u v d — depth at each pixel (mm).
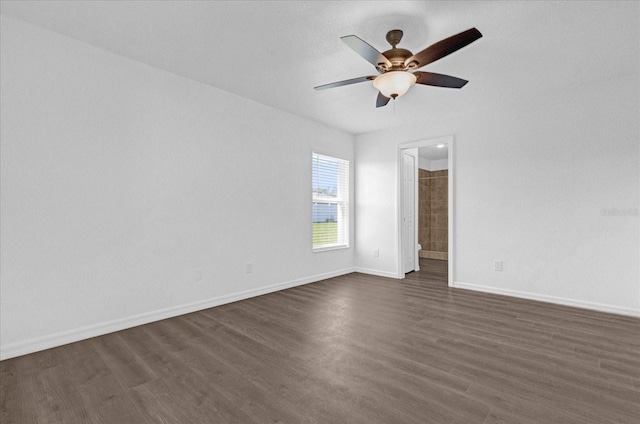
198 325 2656
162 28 2193
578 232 3162
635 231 2875
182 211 2945
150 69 2740
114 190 2529
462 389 1679
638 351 2135
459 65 2701
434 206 7094
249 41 2346
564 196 3240
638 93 2855
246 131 3486
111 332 2496
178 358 2047
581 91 3139
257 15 2031
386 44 2359
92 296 2416
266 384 1735
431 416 1454
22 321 2115
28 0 1903
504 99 3473
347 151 4926
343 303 3307
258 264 3613
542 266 3373
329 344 2268
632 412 1477
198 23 2131
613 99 2975
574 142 3184
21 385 1726
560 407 1520
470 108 3770
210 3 1919
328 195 4699
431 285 4121
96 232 2438
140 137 2678
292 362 1991
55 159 2250
